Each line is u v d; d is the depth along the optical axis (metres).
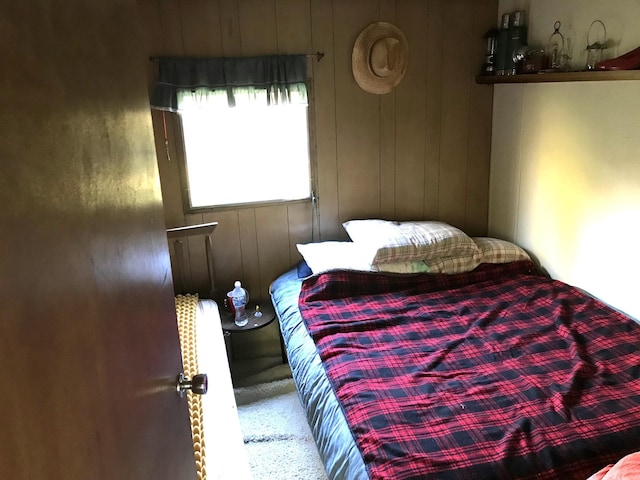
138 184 1.06
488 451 1.79
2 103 0.57
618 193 2.65
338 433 2.01
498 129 3.51
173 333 1.36
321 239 3.47
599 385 2.12
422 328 2.64
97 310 0.80
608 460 1.75
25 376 0.58
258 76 3.04
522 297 2.91
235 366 3.30
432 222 3.42
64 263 0.70
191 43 2.94
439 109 3.45
